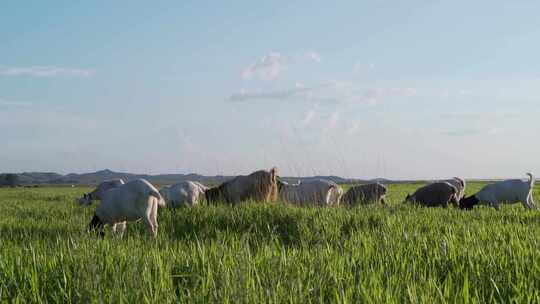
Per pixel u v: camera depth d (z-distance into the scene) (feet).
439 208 50.93
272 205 41.70
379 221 34.88
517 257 20.22
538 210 51.98
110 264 19.27
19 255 21.66
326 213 37.47
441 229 32.24
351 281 16.99
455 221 37.55
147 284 16.67
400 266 19.95
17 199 113.09
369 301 14.62
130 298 15.34
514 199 65.87
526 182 65.26
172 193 58.85
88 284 16.19
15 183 397.60
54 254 21.42
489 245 23.18
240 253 19.02
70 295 16.47
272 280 16.15
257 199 57.77
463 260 20.25
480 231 29.07
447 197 66.23
